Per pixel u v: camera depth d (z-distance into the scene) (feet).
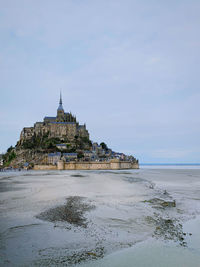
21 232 55.67
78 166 607.37
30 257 42.09
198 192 137.18
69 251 45.11
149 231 58.75
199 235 56.54
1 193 122.11
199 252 46.03
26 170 584.40
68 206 85.87
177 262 41.11
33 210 78.84
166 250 46.73
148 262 40.73
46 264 39.45
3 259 41.01
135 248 47.65
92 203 92.63
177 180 242.37
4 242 49.24
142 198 107.65
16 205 87.61
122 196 112.88
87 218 69.15
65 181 203.00
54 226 60.64
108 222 65.46
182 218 73.00
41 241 50.01
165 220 69.56
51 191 130.41
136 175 341.82
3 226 60.18
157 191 137.59
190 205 94.89
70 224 62.80
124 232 57.41
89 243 49.49
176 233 57.82
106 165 631.15
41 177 270.05
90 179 229.04
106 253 44.73
